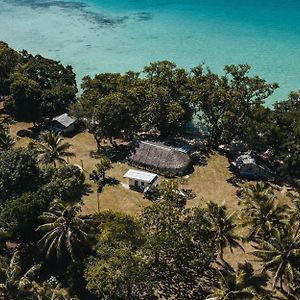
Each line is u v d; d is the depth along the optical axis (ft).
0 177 262.26
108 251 209.36
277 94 443.73
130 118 345.72
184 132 386.11
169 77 366.02
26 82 387.75
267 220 226.58
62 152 296.92
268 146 326.03
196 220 219.82
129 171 312.29
